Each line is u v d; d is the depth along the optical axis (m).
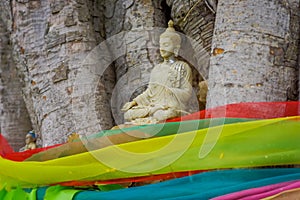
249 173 3.07
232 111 3.21
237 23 3.71
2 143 3.80
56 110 4.08
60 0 4.32
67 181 3.37
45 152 3.54
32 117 4.50
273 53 3.65
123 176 3.28
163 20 4.41
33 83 4.27
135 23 4.34
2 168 3.44
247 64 3.60
